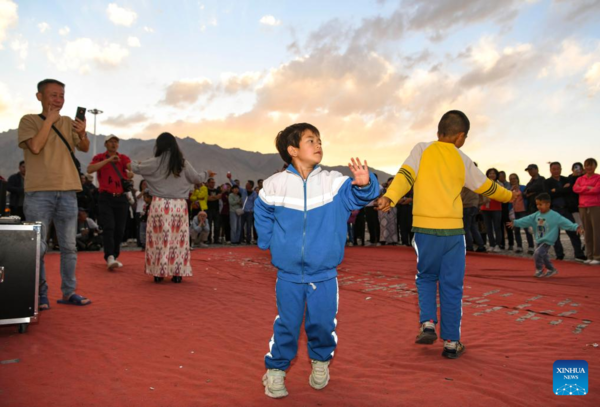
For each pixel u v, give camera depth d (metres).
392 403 2.49
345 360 3.28
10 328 4.02
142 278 7.04
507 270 8.44
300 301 2.60
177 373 2.92
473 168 3.48
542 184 10.98
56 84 4.64
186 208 6.75
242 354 3.34
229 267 8.85
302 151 2.62
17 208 11.56
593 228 9.48
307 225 2.56
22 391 2.57
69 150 4.82
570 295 5.92
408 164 3.50
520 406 2.46
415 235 3.48
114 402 2.44
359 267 9.06
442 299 3.38
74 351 3.36
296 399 2.53
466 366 3.12
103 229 7.77
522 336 3.94
